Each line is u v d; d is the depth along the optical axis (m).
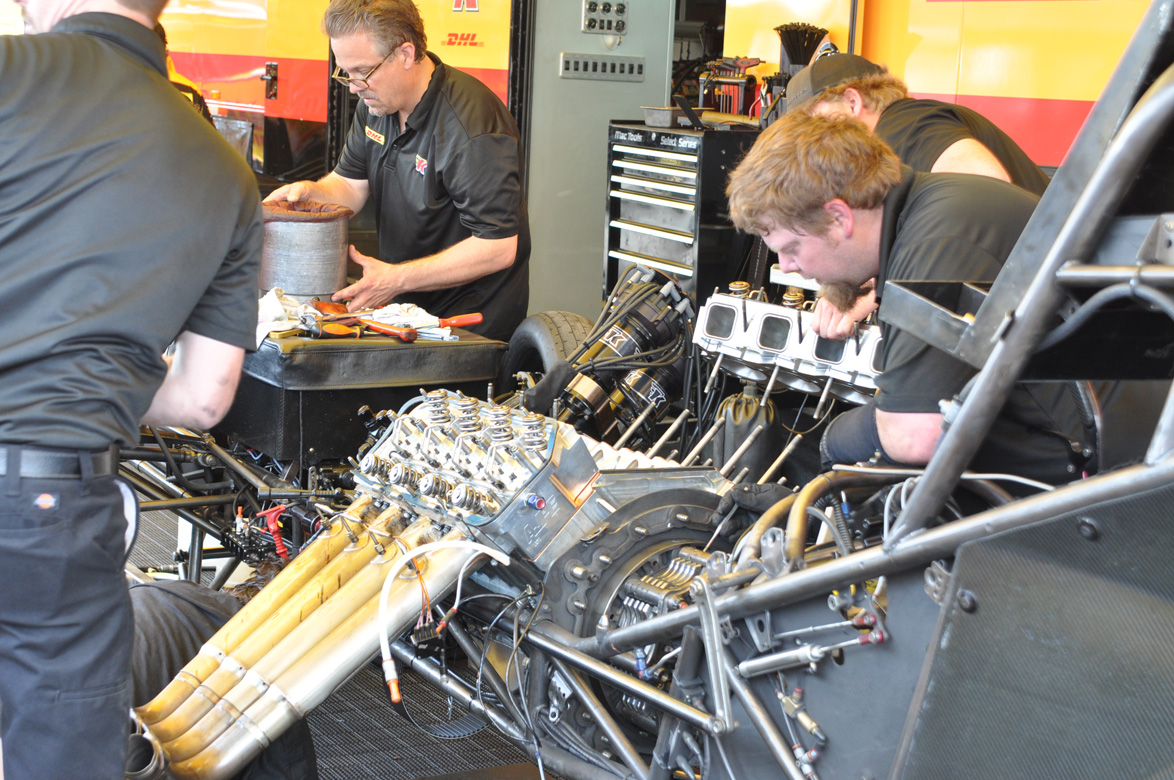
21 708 1.54
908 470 1.76
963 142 2.56
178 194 1.62
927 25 4.13
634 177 4.58
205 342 1.76
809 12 4.60
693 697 1.78
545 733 2.03
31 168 1.54
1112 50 3.50
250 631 2.04
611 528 2.03
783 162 1.80
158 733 1.85
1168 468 1.10
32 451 1.48
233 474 2.89
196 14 8.50
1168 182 1.17
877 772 1.55
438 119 3.44
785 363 2.70
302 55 7.23
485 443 2.12
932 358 1.71
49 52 1.60
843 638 1.58
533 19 5.49
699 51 6.71
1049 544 1.22
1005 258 1.73
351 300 3.17
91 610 1.55
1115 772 1.20
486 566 2.15
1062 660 1.23
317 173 7.23
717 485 2.22
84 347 1.52
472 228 3.46
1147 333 1.33
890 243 1.84
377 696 2.89
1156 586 1.14
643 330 3.02
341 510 2.41
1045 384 1.81
